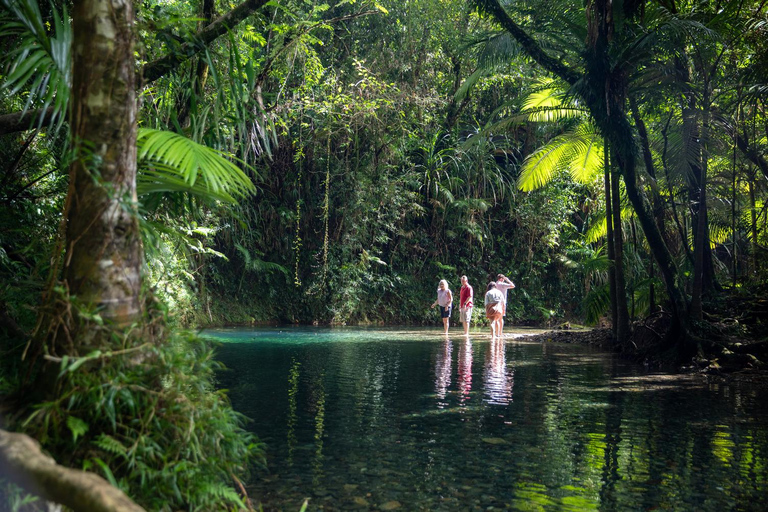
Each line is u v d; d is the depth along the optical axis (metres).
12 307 4.42
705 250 12.91
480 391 7.29
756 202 14.79
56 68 3.22
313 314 21.92
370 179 22.00
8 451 1.78
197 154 2.89
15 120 4.93
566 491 3.63
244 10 5.35
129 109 2.75
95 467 2.35
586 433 5.17
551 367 9.95
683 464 4.24
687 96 11.73
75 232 2.63
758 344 10.08
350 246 21.98
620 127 10.98
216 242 20.62
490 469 4.05
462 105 23.67
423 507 3.30
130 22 2.80
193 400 2.73
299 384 7.55
